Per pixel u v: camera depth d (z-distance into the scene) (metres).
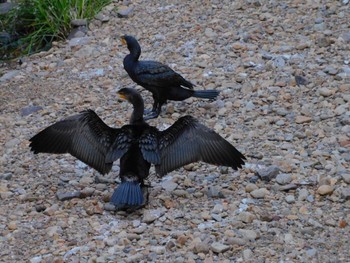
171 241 9.26
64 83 14.61
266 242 9.29
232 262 8.91
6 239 9.62
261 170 10.79
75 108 13.48
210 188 10.45
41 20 17.38
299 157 11.30
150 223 9.77
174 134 10.02
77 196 10.48
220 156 9.91
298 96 13.10
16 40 17.66
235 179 10.82
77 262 9.01
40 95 14.19
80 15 17.09
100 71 14.89
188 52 14.97
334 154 11.30
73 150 10.09
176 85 12.68
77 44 16.14
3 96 14.34
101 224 9.83
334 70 13.73
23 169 11.47
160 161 9.88
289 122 12.36
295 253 9.04
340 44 14.66
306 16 15.83
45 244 9.47
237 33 15.45
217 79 13.87
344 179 10.52
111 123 12.77
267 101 13.01
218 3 16.81
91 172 11.30
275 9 16.25
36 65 15.71
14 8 17.89
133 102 10.22
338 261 8.88
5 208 10.41
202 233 9.48
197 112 12.96
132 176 9.66
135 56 12.70
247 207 10.06
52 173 11.30
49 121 13.10
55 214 10.12
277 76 13.77
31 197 10.57
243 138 11.95
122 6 17.31
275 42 14.97
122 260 9.01
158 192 10.54
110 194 10.44
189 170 11.16
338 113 12.45
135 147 9.87
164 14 16.73
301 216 9.86
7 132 12.78
